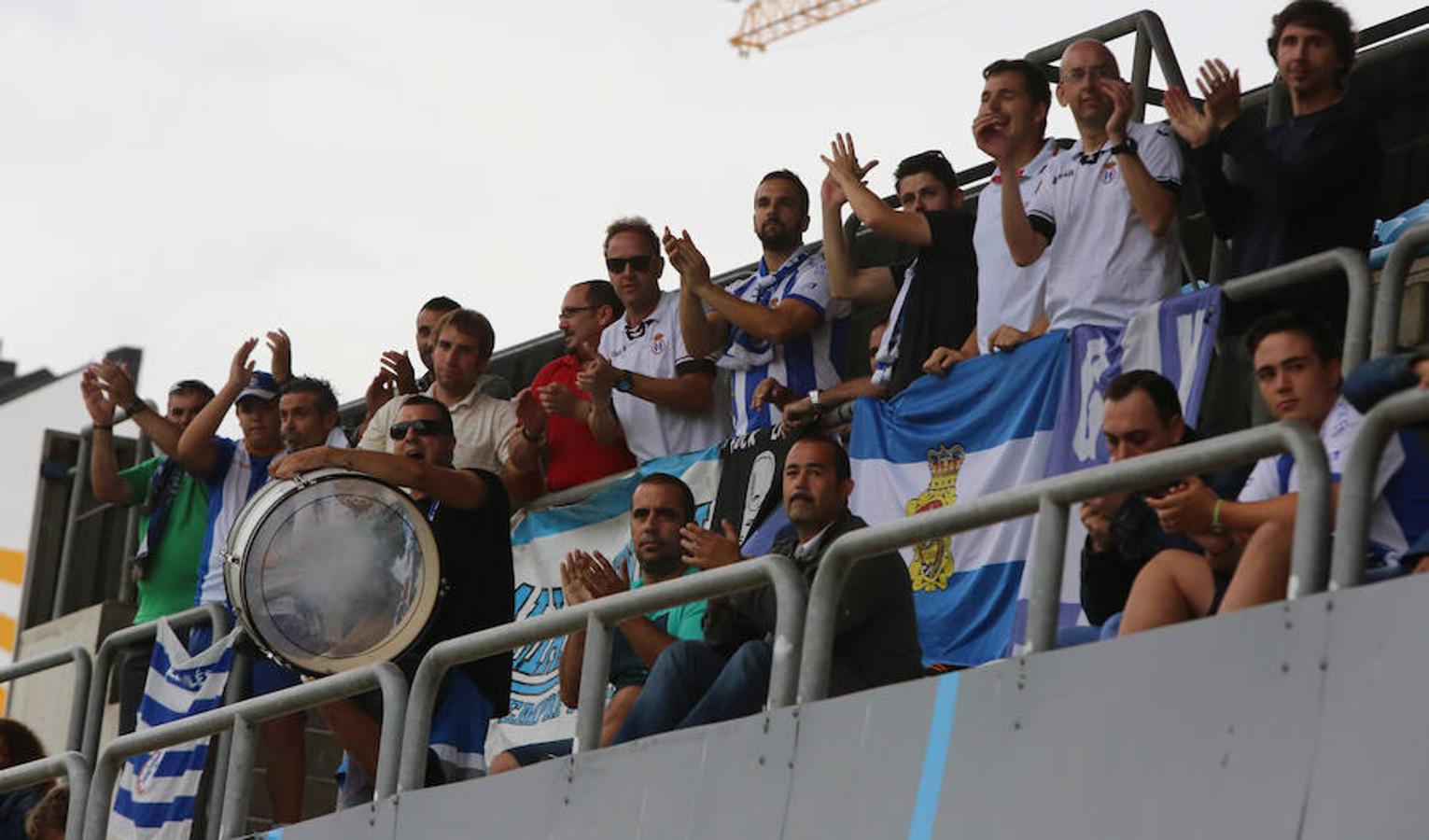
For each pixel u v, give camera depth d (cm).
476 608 2945
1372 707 1662
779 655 2173
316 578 2855
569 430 3619
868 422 3097
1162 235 2833
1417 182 3244
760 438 3300
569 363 3703
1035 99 3003
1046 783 1886
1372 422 1730
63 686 4666
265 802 3588
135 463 4978
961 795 1955
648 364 3566
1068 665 1902
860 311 3522
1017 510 1988
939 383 3008
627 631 2683
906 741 2025
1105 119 2897
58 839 3259
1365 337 2439
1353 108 2645
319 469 2922
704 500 3369
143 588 3825
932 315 3116
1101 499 2223
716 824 2192
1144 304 2811
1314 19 2652
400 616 2869
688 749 2255
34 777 3066
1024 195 2981
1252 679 1752
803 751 2120
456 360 3616
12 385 6694
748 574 2223
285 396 3556
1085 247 2869
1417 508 2030
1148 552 2203
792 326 3288
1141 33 3203
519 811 2428
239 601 2812
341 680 2675
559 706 3425
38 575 5038
